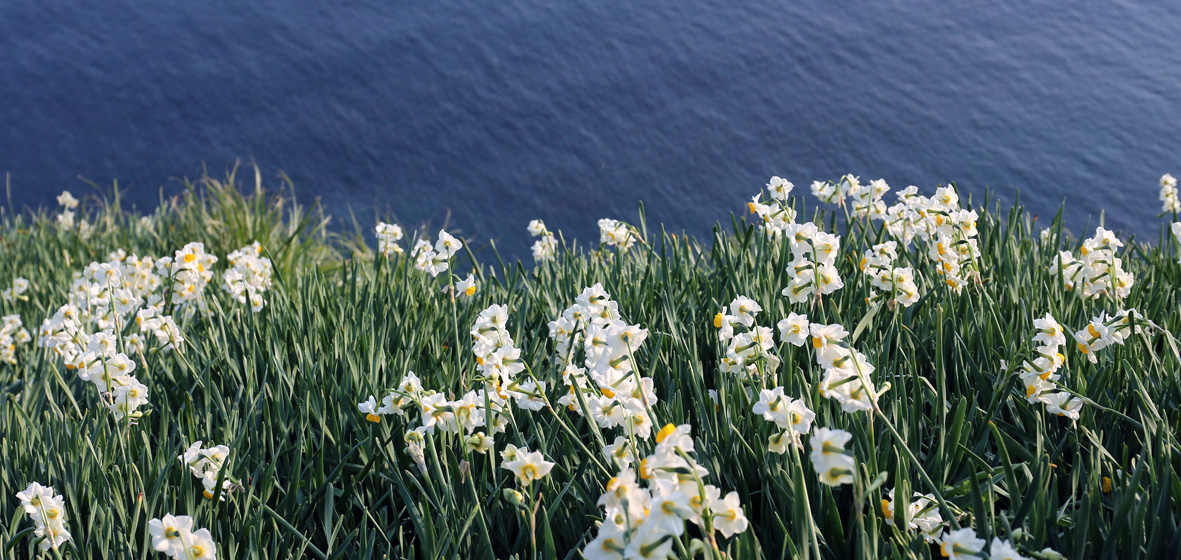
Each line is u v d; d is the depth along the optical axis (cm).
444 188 1143
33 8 1625
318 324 375
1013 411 274
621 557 166
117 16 1595
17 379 401
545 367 344
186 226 767
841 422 249
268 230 752
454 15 1541
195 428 310
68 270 630
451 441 271
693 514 158
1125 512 206
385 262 427
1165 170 1067
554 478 268
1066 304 336
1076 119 1178
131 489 266
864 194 407
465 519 244
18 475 288
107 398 313
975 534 200
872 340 313
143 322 345
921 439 260
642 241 424
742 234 432
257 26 1539
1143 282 347
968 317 315
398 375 328
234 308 421
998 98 1238
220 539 252
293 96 1342
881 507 217
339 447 289
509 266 404
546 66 1387
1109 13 1455
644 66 1372
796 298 291
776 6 1537
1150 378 274
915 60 1352
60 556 239
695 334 323
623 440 216
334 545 261
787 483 230
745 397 263
